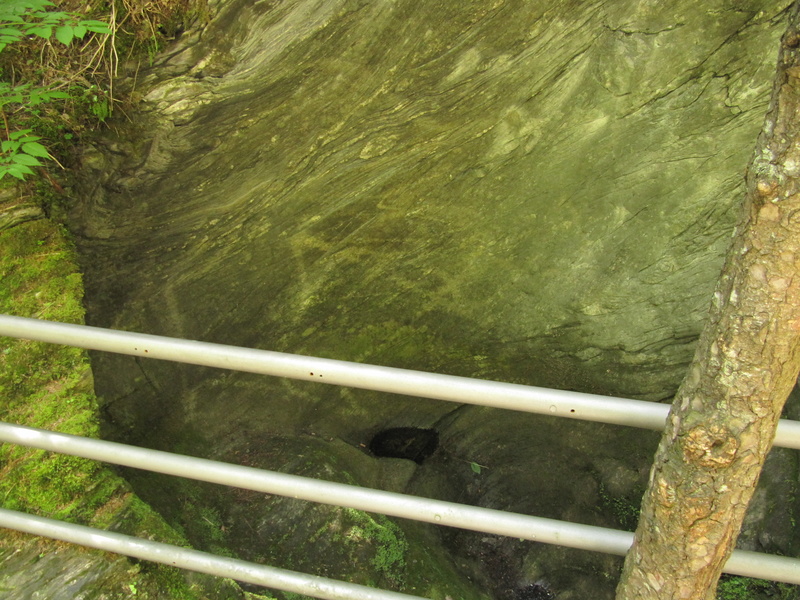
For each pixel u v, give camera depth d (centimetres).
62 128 286
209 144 296
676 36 295
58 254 294
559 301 367
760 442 126
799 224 111
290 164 311
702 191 332
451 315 379
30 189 293
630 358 378
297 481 165
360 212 334
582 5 287
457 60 289
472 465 443
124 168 299
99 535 188
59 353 259
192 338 353
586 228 350
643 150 327
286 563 306
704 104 312
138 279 331
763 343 118
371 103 296
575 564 399
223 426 378
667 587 142
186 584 203
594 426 434
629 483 426
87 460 227
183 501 312
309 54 278
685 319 361
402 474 406
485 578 393
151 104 282
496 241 354
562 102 314
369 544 318
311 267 350
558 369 396
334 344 381
